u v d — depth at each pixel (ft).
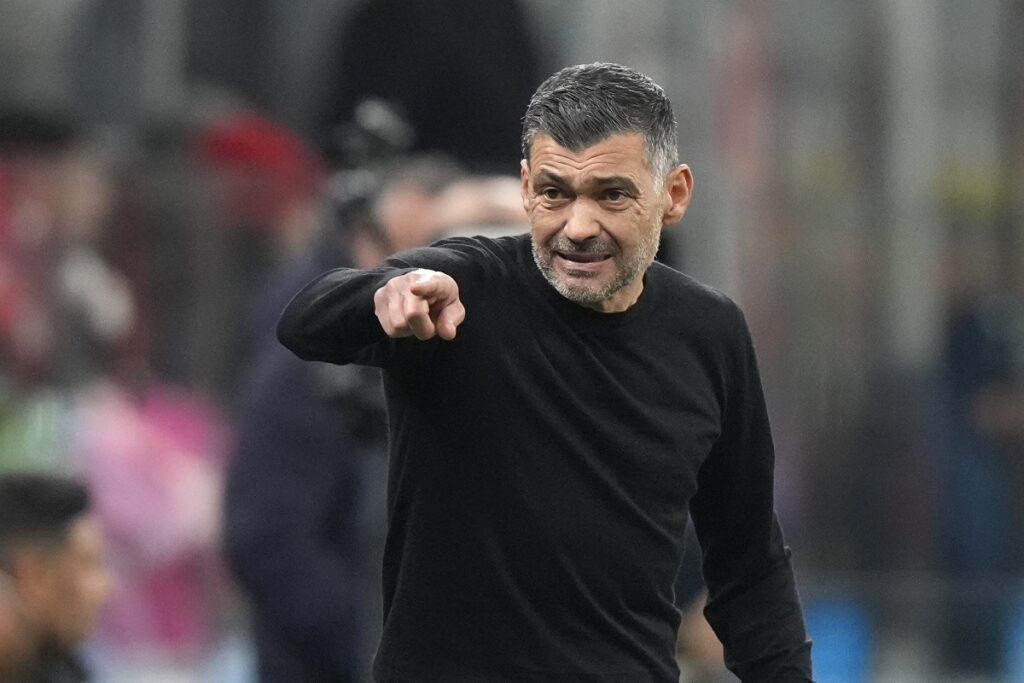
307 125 90.17
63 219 79.10
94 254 79.41
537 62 68.90
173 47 92.43
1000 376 95.09
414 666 32.24
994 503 92.63
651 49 91.50
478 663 31.89
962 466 92.99
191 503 75.31
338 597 52.44
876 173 95.71
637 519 32.19
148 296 80.23
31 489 52.42
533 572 31.78
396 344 31.53
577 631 31.96
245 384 77.56
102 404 75.92
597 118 30.91
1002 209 97.19
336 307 30.76
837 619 85.71
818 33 94.38
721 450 34.42
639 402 32.45
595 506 31.96
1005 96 97.86
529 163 31.63
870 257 95.20
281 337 31.55
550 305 32.12
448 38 67.21
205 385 80.43
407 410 32.30
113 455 74.28
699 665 51.01
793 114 93.50
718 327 33.50
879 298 94.99
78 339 77.05
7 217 77.41
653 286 33.12
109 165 81.46
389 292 29.60
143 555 73.67
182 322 80.69
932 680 86.02
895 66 95.66
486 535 31.83
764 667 35.47
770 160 92.89
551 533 31.73
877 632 86.02
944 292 96.17
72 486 52.90
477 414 31.76
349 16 70.74
